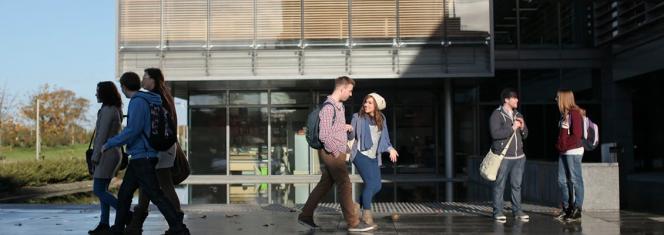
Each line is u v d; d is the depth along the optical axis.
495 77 23.28
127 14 20.34
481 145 23.08
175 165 7.11
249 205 10.51
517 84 23.30
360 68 20.08
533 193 11.87
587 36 23.39
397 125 23.14
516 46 23.30
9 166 19.20
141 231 7.14
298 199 14.72
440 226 7.92
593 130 8.72
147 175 6.49
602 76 23.30
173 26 20.30
